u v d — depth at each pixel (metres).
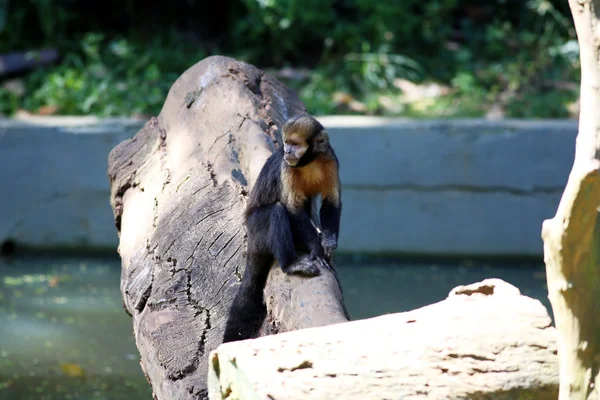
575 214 4.14
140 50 20.69
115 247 15.59
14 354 11.22
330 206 6.87
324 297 5.84
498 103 18.69
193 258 7.44
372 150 14.90
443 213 15.09
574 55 20.81
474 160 14.88
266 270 6.68
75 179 15.22
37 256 15.56
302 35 20.97
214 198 8.01
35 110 17.77
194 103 9.69
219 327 6.68
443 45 20.95
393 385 4.28
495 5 22.84
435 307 4.76
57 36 21.09
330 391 4.23
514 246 15.13
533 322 4.54
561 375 4.34
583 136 4.13
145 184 9.11
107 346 11.58
